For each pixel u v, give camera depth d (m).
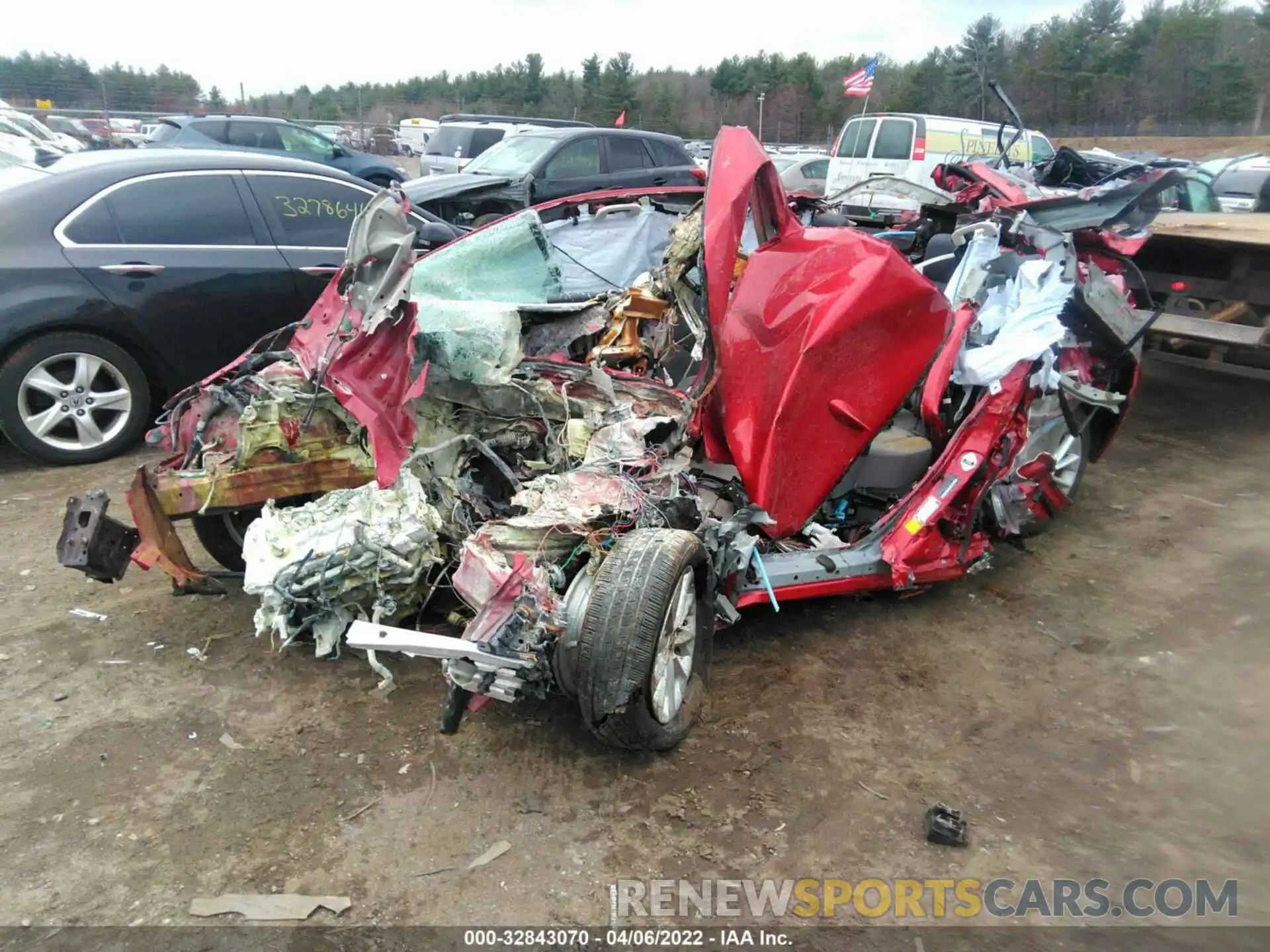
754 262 3.64
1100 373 4.80
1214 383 7.74
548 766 2.96
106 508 3.22
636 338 3.97
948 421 4.19
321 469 3.46
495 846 2.62
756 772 2.95
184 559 3.40
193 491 3.36
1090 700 3.38
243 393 3.51
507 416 3.50
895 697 3.38
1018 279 4.12
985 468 3.86
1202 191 9.20
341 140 26.91
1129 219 4.82
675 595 2.79
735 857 2.60
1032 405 4.22
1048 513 4.60
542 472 3.47
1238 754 3.06
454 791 2.84
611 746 2.98
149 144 14.40
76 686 3.35
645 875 2.53
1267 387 7.60
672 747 2.99
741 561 3.20
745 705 3.30
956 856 2.61
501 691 2.64
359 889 2.46
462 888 2.47
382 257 3.20
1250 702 3.35
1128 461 5.93
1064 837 2.69
